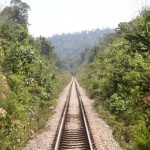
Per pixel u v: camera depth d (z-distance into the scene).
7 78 16.38
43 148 10.91
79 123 15.92
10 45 22.00
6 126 11.10
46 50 62.47
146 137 8.98
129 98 15.43
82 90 46.25
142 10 19.88
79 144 11.15
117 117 15.86
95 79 33.03
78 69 145.50
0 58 18.56
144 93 10.73
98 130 14.13
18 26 31.44
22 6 52.78
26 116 14.12
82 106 23.22
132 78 16.27
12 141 10.66
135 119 12.41
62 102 27.27
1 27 26.25
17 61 19.20
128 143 11.07
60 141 11.55
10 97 14.24
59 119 17.31
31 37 40.12
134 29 25.28
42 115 16.97
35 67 22.44
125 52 21.12
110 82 20.19
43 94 20.56
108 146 11.08
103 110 19.48
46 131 14.08
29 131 13.02
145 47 8.56
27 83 19.12
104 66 30.62
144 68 14.87
